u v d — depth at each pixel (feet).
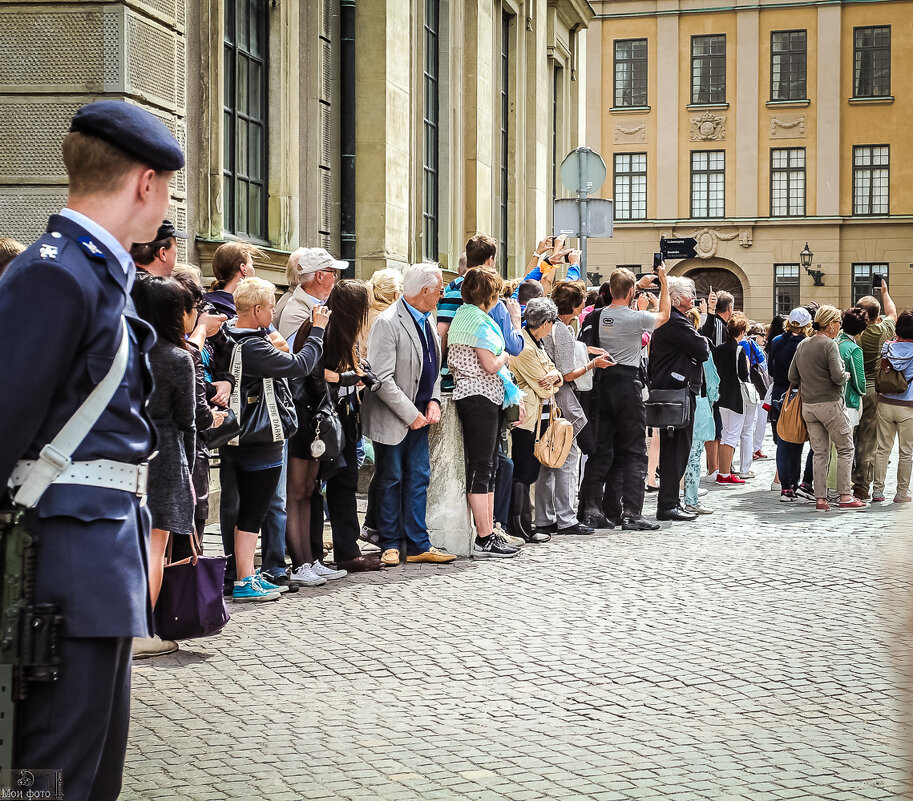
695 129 146.61
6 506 8.71
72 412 8.81
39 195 30.19
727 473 47.93
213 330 20.52
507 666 18.92
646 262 147.84
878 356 41.24
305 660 19.24
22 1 30.01
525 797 13.39
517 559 28.68
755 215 145.38
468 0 60.49
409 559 28.30
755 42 144.25
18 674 8.56
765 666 19.01
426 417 27.68
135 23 30.37
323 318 23.84
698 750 15.05
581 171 41.70
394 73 47.83
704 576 26.48
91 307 8.71
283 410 23.12
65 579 8.71
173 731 15.69
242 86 38.88
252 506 23.43
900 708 6.23
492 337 28.53
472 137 61.00
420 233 53.57
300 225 43.37
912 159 141.79
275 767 14.34
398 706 16.84
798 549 30.42
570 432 30.91
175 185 32.96
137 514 9.23
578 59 90.02
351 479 26.86
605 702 17.07
